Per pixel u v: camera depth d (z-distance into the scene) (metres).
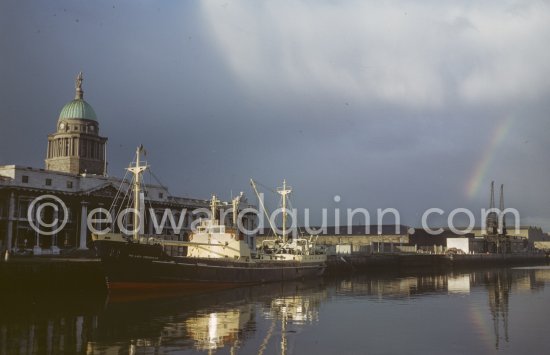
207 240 87.06
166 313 53.28
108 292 68.44
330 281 101.88
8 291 64.50
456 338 41.28
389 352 36.62
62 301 62.31
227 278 80.56
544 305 61.88
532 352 36.75
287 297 69.50
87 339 40.44
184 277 73.94
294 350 37.16
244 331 43.94
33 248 102.88
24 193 104.81
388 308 59.06
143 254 69.88
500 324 48.00
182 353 36.25
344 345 38.72
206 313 53.62
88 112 143.12
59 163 138.12
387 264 152.12
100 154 143.38
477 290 82.38
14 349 37.25
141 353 36.22
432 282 100.56
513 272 144.00
